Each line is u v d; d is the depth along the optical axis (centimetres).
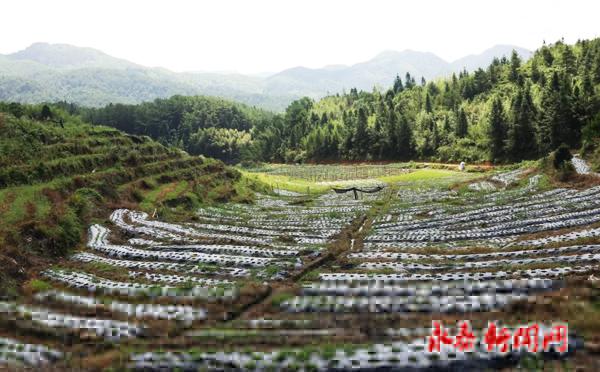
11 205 3891
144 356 1642
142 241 3709
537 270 2203
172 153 7762
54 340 1888
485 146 11481
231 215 5394
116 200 5162
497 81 15238
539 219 3478
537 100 11794
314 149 15188
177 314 2077
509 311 1812
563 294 1855
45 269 2981
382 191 7425
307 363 1508
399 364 1465
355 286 2286
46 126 6247
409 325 1792
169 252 3278
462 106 13625
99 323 1973
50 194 4447
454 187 7006
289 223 4600
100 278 2733
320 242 3519
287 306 2112
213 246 3359
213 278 2677
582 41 14888
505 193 5509
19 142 5222
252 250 3189
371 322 1848
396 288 2139
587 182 5028
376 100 18475
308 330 1833
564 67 13788
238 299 2236
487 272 2330
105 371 1573
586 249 2462
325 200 6819
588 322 1578
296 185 9119
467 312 1852
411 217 4556
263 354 1596
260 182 8662
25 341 1872
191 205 5891
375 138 14012
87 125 7612
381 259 2852
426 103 15162
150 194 5803
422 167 11612
